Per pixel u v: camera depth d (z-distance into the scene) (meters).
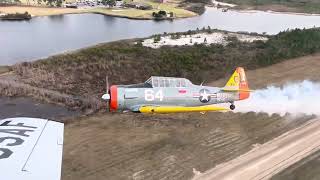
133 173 20.00
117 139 23.86
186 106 20.84
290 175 20.03
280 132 25.30
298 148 23.12
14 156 9.92
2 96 31.47
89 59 41.84
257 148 23.08
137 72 38.66
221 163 21.20
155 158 21.58
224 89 21.52
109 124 26.22
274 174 20.11
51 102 30.58
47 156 10.20
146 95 19.95
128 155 21.88
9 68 38.78
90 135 24.41
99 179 19.39
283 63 42.72
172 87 20.41
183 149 22.70
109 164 20.86
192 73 38.59
